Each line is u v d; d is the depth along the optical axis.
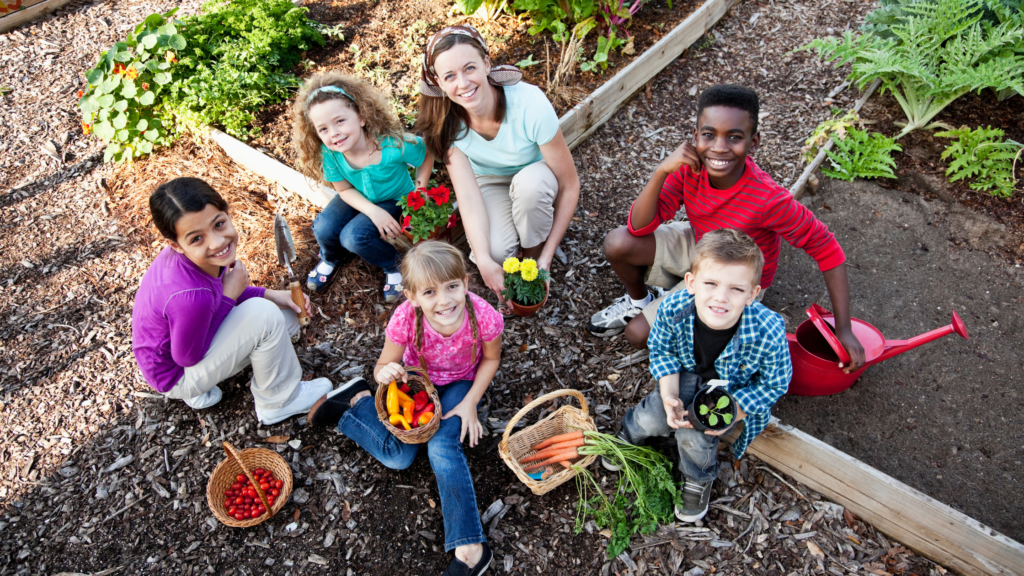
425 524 2.60
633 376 3.07
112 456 2.82
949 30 3.90
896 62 3.83
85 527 2.60
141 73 3.95
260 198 3.88
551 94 4.20
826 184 3.95
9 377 3.11
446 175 3.83
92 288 3.49
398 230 3.22
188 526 2.60
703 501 2.53
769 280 2.91
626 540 2.50
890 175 3.82
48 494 2.70
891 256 3.54
